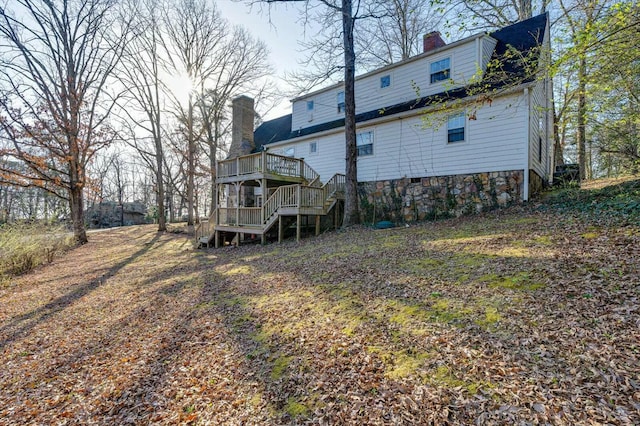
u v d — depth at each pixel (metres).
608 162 9.78
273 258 9.50
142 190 51.00
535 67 6.82
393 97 13.88
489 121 10.50
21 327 6.10
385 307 4.57
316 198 12.72
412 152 12.49
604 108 7.52
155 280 8.92
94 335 5.50
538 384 2.59
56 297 7.96
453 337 3.49
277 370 3.62
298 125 18.53
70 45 16.25
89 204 34.38
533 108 10.48
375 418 2.60
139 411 3.32
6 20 14.49
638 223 5.80
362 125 13.84
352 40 11.85
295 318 4.82
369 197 13.86
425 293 4.76
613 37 4.84
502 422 2.30
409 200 12.57
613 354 2.77
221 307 5.93
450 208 11.44
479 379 2.79
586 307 3.55
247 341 4.44
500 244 6.41
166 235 20.53
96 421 3.25
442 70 12.33
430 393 2.74
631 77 6.55
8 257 11.03
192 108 22.22
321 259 8.05
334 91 16.59
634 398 2.29
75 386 3.97
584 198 8.69
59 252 14.66
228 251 13.05
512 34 12.23
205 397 3.39
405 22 17.95
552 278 4.39
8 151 14.26
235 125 20.95
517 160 9.95
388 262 6.66
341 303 5.01
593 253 4.92
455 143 11.32
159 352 4.58
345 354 3.61
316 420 2.74
